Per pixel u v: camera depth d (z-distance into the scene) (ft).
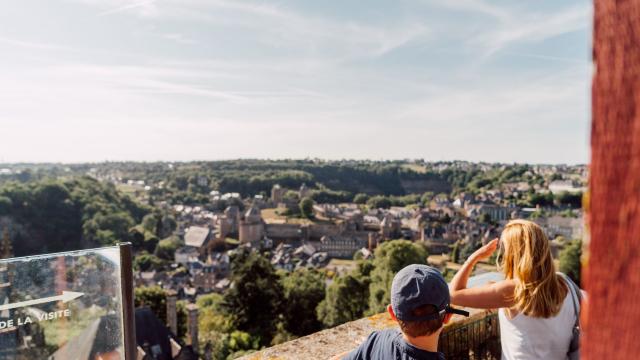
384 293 174.09
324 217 641.40
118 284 7.87
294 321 197.98
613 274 1.64
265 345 183.01
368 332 12.00
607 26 1.63
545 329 8.21
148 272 376.27
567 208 557.74
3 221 380.58
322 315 191.62
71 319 7.51
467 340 11.31
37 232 394.93
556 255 182.80
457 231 467.93
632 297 1.59
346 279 189.88
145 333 114.93
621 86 1.59
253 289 190.70
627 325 1.60
